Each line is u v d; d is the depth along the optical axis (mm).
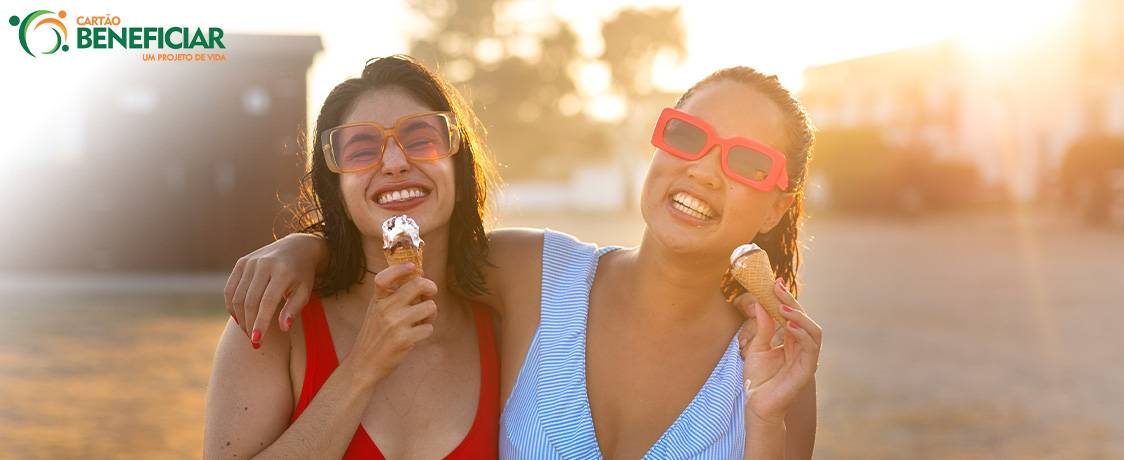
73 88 20219
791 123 2707
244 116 19875
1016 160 41188
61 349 11609
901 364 10969
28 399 9094
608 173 66750
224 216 20219
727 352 2738
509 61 69812
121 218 20453
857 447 7633
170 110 20109
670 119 2635
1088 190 30031
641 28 68312
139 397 9211
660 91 68562
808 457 2824
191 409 8773
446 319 2879
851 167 40188
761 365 2621
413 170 2674
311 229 2871
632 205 65438
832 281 18750
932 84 44375
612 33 68625
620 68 68688
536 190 65062
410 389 2727
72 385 9695
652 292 2732
